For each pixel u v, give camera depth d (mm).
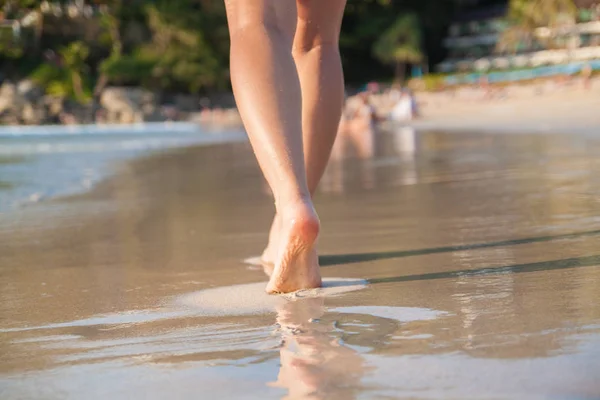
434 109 39000
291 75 2434
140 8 57000
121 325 2135
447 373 1480
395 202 5250
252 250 3578
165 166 12062
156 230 4602
